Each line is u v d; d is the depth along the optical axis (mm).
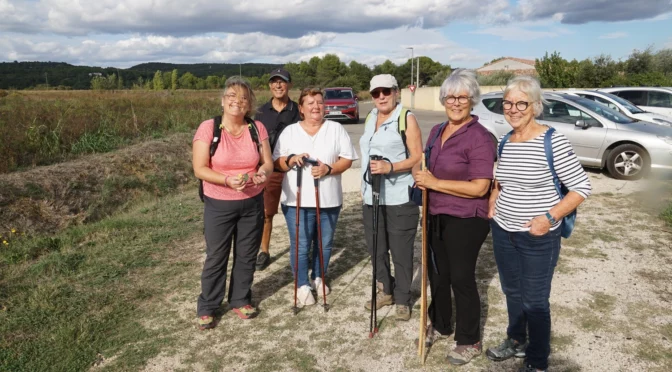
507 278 2812
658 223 5559
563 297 3820
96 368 3027
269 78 4270
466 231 2783
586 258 4594
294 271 3852
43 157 7988
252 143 3377
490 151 2715
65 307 3738
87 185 6809
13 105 12961
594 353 3066
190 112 14008
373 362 3051
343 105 18922
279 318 3633
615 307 3646
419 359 3061
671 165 7527
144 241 5266
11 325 3428
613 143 7871
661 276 4172
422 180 2789
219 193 3326
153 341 3330
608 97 10945
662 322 3418
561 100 8523
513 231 2561
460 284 2873
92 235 5457
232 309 3797
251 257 3586
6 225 5402
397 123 3322
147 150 8641
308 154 3576
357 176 8445
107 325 3518
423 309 2967
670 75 28172
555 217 2391
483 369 2934
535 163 2424
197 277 4352
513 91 2441
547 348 2689
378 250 3662
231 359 3121
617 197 6730
